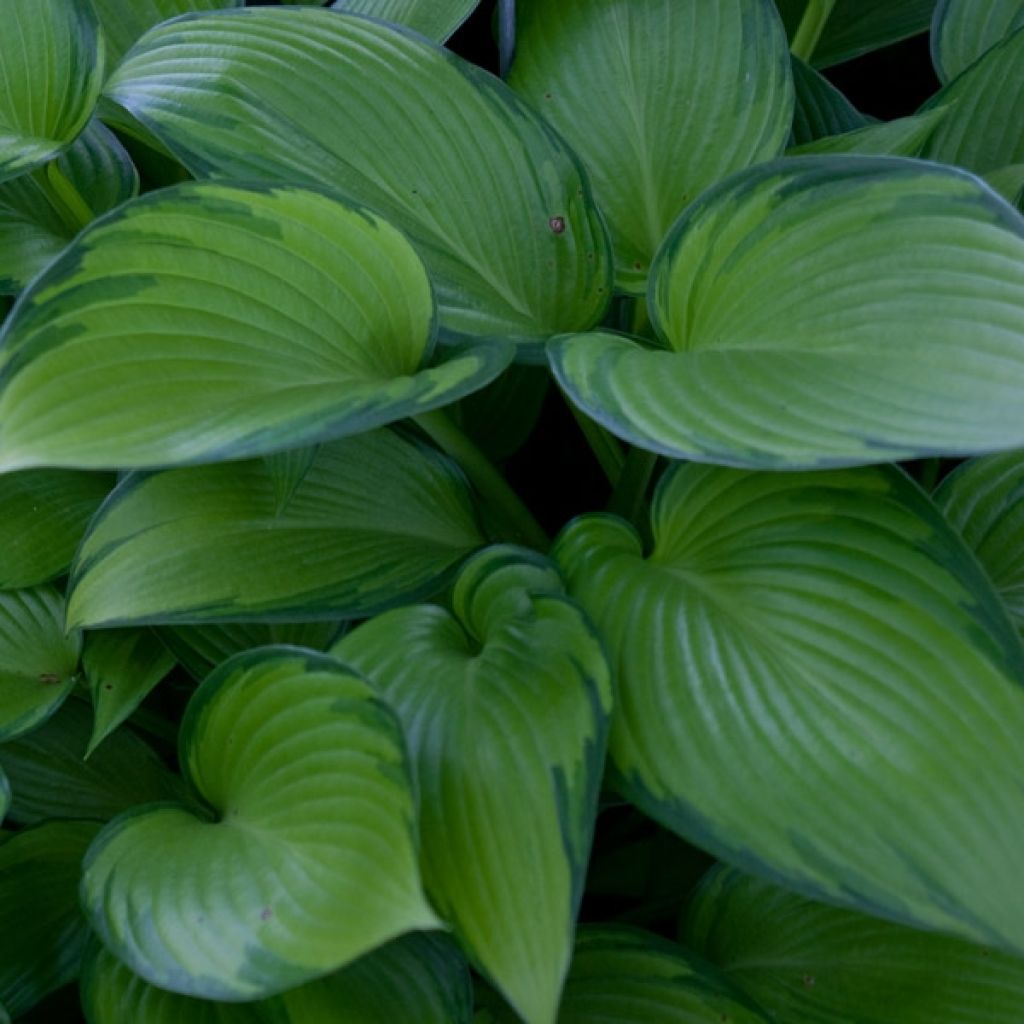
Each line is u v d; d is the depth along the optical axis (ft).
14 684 3.11
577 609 2.82
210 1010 2.85
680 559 2.94
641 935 3.02
